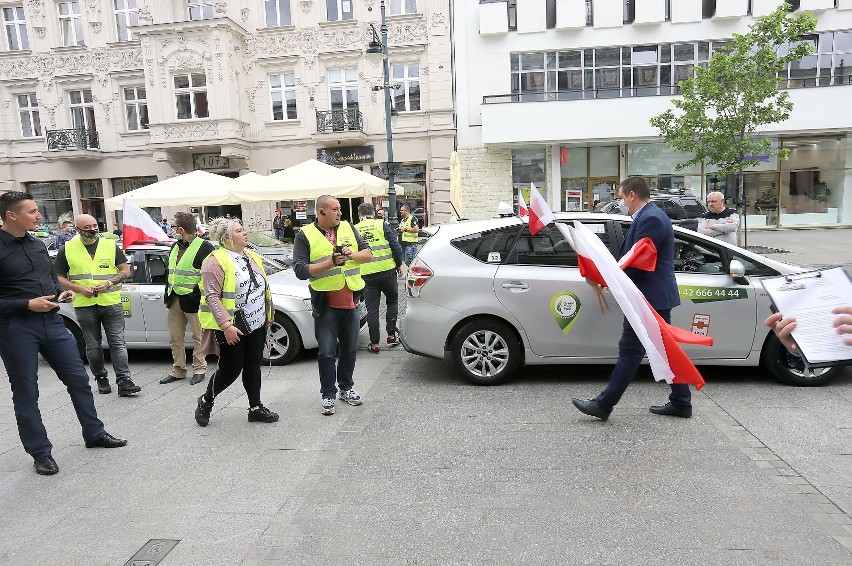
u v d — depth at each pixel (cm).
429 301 584
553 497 353
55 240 1591
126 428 505
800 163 2302
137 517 348
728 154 1479
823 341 201
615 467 390
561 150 2327
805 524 314
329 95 2364
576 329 561
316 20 2320
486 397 548
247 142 2375
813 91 2116
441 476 386
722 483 364
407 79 2323
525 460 406
